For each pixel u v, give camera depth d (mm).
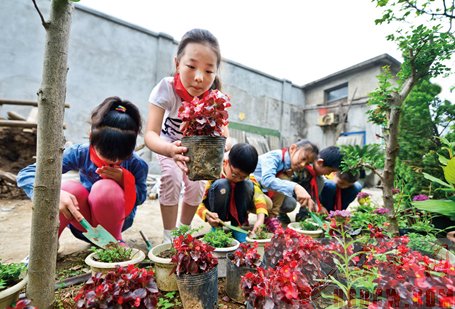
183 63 1843
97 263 1469
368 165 1943
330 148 2895
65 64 1191
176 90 2117
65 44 1175
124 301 998
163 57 9000
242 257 1546
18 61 6844
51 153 1181
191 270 1361
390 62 10086
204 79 1824
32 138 4949
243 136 11211
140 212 3934
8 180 4281
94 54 7902
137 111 1961
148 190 5668
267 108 12188
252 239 2020
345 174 2818
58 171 1214
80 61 7688
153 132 2057
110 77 8141
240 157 2305
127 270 1131
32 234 1197
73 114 7566
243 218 2633
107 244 1681
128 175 1955
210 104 1479
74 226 2018
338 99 12133
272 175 2809
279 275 1040
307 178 3188
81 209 1940
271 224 2461
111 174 1917
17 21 6848
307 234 2256
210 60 1817
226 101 1468
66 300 1432
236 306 1500
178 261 1384
